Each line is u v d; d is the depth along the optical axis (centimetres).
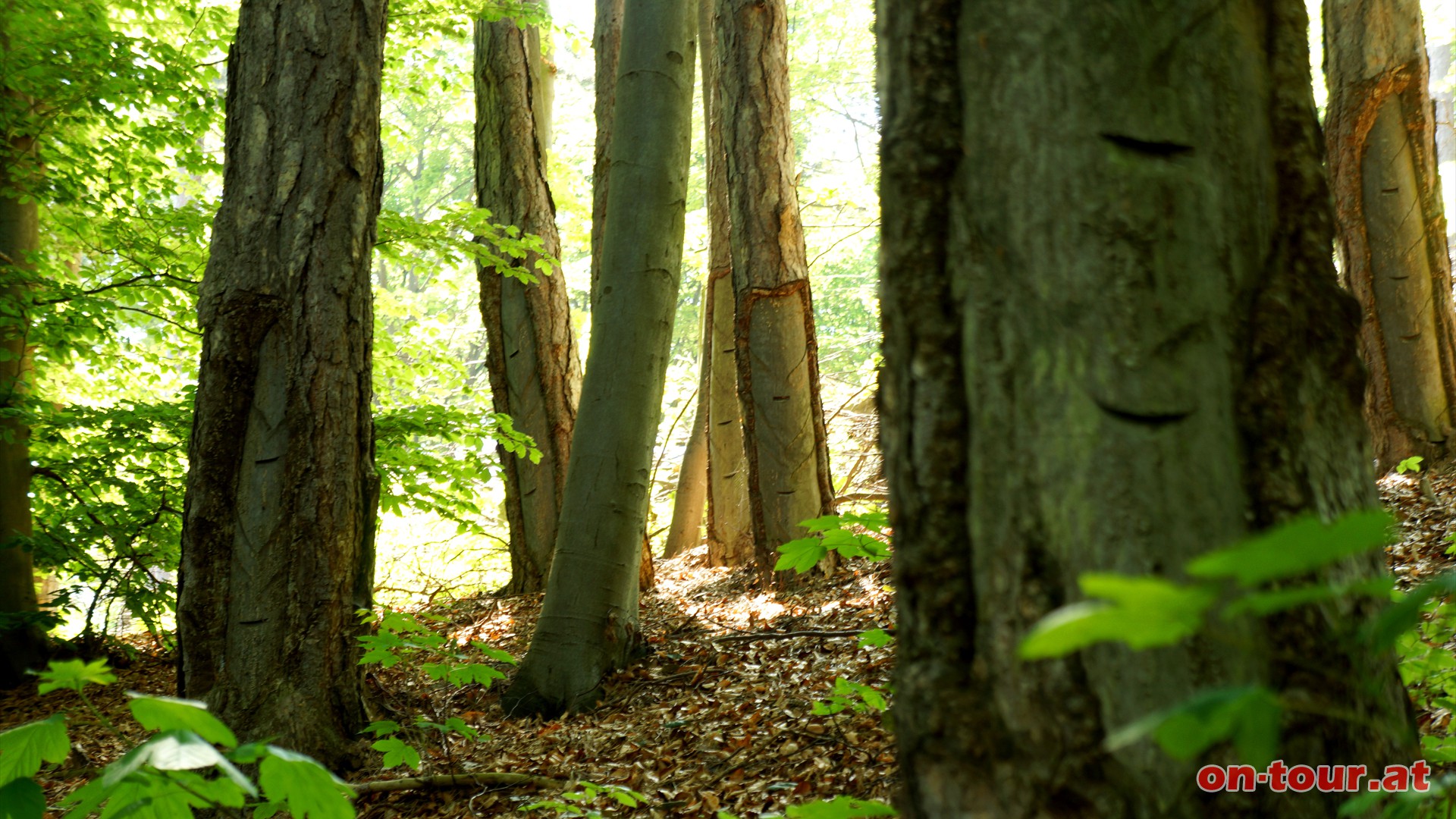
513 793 427
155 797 101
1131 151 101
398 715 525
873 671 499
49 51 750
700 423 1298
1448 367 805
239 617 445
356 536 474
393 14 945
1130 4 104
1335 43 845
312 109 470
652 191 630
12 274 758
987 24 109
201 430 454
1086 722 93
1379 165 819
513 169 993
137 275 817
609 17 1077
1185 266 100
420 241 750
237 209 466
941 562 104
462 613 970
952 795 98
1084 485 96
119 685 795
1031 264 102
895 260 112
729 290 1065
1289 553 43
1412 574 529
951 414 105
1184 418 96
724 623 770
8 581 844
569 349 1016
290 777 100
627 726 534
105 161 873
